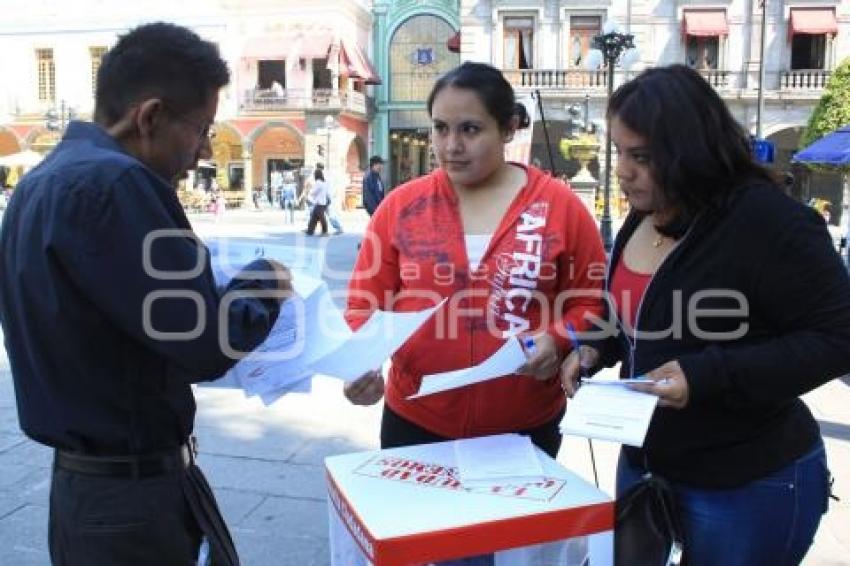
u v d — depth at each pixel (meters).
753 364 1.64
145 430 1.65
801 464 1.79
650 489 1.83
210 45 1.71
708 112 1.73
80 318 1.54
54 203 1.51
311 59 33.94
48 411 1.61
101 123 1.68
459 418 2.25
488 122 2.20
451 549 1.61
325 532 3.34
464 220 2.28
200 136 1.72
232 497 3.66
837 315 1.63
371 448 4.30
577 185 17.03
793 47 27.80
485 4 28.19
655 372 1.73
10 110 36.53
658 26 27.39
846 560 3.07
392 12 36.53
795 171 28.66
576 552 1.75
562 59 27.88
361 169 37.19
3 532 3.30
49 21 35.75
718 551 1.80
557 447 2.39
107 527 1.63
